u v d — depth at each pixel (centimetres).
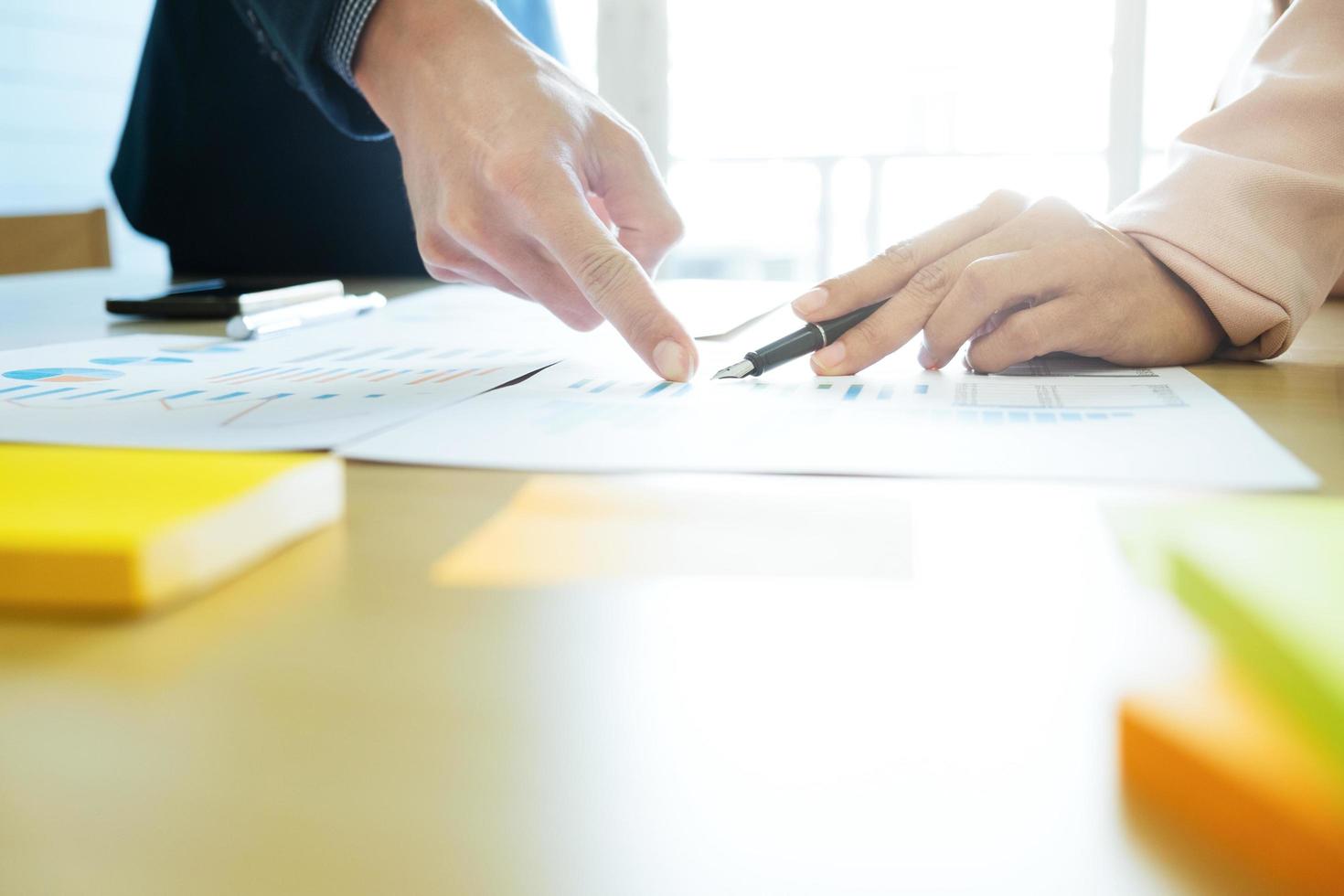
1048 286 52
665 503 29
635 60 229
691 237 243
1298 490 29
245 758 15
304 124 123
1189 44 209
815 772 15
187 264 131
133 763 15
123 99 283
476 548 25
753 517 28
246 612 21
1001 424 39
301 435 38
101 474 25
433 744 15
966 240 58
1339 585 16
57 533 21
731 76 233
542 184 54
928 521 27
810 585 22
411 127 61
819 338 54
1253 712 14
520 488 31
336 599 22
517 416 41
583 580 23
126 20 282
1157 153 216
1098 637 19
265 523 24
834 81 231
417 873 12
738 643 19
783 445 36
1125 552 23
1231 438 35
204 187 127
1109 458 33
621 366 56
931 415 41
